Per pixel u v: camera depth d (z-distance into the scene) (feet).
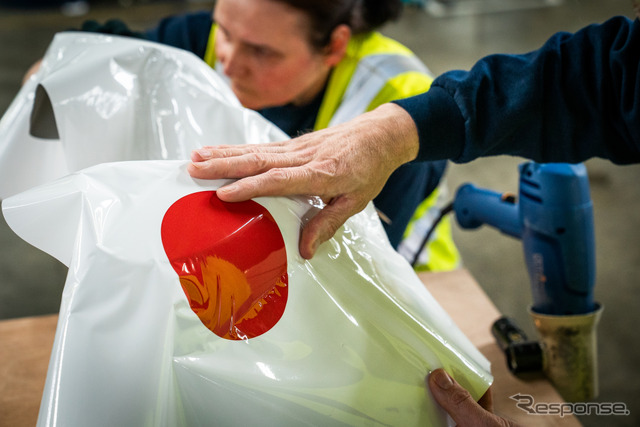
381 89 3.54
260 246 1.76
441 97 2.24
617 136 2.26
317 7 3.05
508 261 7.99
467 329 2.96
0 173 2.15
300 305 1.78
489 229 8.63
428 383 1.87
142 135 2.23
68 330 1.51
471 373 1.94
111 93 2.22
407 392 1.84
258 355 1.68
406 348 1.88
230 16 3.05
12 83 12.41
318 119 3.69
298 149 2.00
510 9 16.51
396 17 3.55
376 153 2.06
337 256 1.93
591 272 2.66
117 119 2.20
